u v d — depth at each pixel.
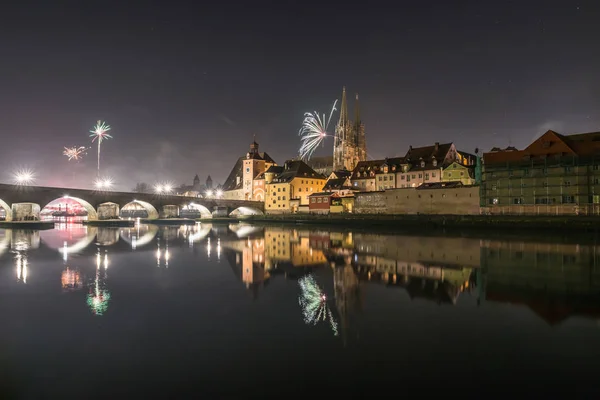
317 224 122.56
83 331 20.00
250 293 28.34
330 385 14.41
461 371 15.52
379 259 45.47
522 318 22.19
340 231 94.00
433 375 15.17
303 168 177.25
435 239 70.38
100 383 14.59
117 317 22.30
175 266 40.28
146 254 49.53
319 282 32.31
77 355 17.05
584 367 15.80
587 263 41.19
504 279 33.16
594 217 72.94
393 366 15.95
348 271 37.44
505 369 15.70
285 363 16.22
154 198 129.00
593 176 81.38
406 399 13.45
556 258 44.75
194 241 68.06
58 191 102.75
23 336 19.25
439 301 25.94
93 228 100.94
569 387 14.26
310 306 24.78
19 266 39.28
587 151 86.38
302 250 54.62
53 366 15.98
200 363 16.23
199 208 148.00
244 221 146.50
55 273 35.53
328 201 139.62
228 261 44.00
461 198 98.88
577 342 18.41
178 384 14.49
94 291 28.61
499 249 54.09
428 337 19.14
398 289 29.72
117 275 34.94
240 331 20.03
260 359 16.59
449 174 120.38
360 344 18.27
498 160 94.62
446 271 37.12
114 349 17.66
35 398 13.55
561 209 83.44
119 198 118.44
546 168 86.06
